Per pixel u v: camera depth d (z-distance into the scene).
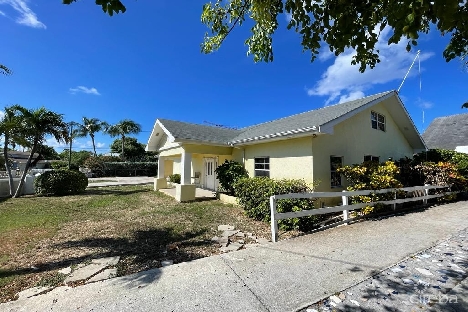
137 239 5.39
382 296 2.78
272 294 2.85
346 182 9.42
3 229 6.16
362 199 7.36
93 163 30.70
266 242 5.12
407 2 1.62
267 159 10.33
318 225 6.43
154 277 3.31
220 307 2.60
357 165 8.71
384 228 5.77
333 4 2.36
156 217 7.59
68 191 13.17
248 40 4.25
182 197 10.43
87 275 3.55
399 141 12.52
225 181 10.72
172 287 3.03
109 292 2.92
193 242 5.17
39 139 12.53
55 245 4.95
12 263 4.03
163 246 4.92
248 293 2.87
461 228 5.73
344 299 2.73
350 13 2.32
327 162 8.73
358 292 2.88
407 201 8.16
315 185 7.94
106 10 1.75
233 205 9.54
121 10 1.76
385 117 11.66
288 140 9.23
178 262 4.09
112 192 14.02
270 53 3.96
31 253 4.49
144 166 33.66
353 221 6.57
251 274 3.38
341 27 2.38
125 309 2.56
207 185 14.92
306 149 8.45
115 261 4.11
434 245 4.51
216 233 5.85
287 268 3.56
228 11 4.05
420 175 10.18
